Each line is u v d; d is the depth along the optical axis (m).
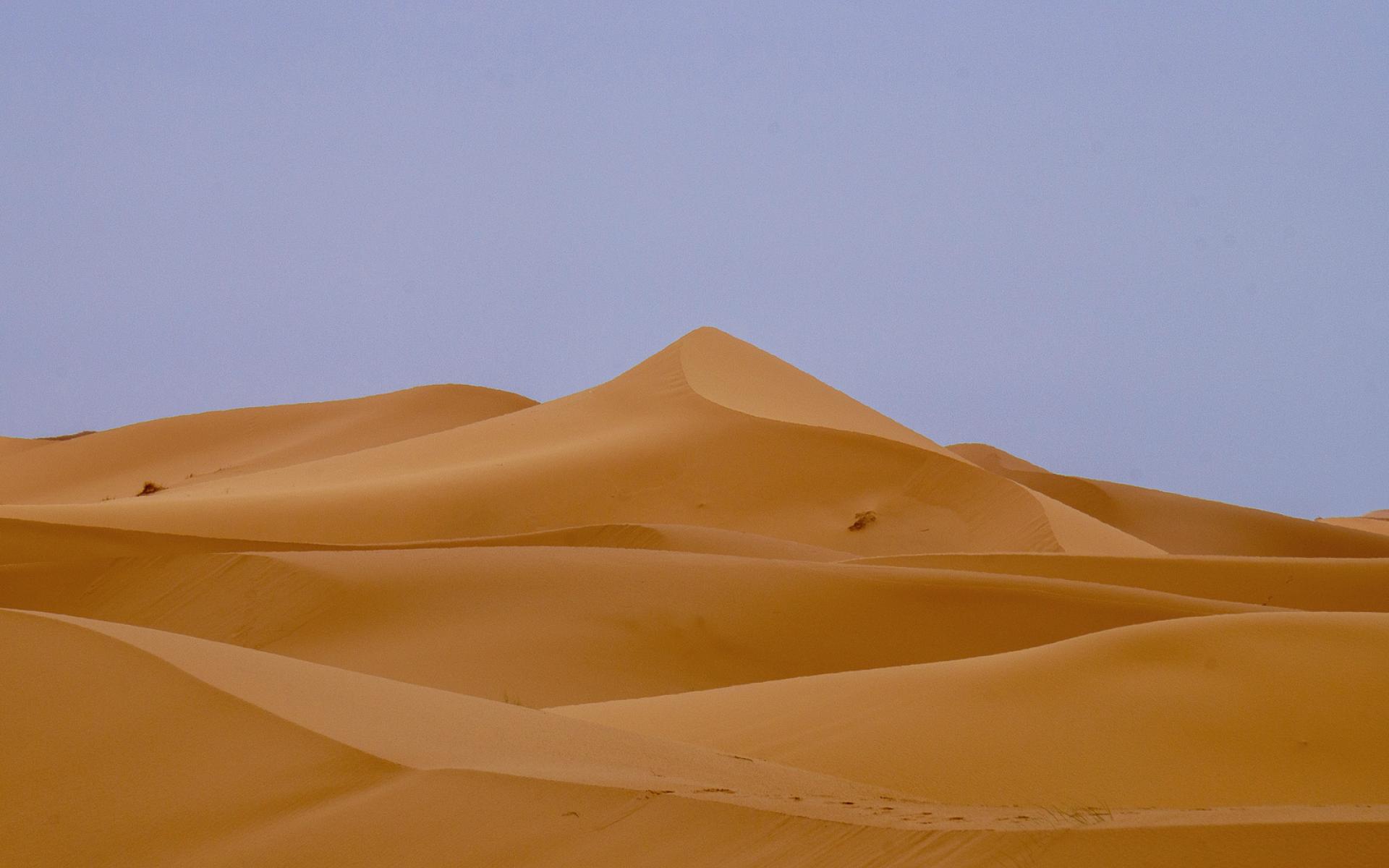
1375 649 26.12
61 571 54.00
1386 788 21.34
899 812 13.61
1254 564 64.12
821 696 28.98
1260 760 22.64
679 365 126.88
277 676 20.97
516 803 14.30
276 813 15.31
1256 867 9.94
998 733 24.59
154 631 23.89
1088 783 22.58
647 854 12.77
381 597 46.81
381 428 177.00
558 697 38.03
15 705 18.91
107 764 17.16
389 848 13.82
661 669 41.81
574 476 102.88
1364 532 148.88
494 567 50.56
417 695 22.03
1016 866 10.59
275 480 121.56
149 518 89.69
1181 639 27.39
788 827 12.69
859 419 121.12
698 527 75.19
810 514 96.38
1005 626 46.09
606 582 49.19
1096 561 64.81
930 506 95.31
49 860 15.16
